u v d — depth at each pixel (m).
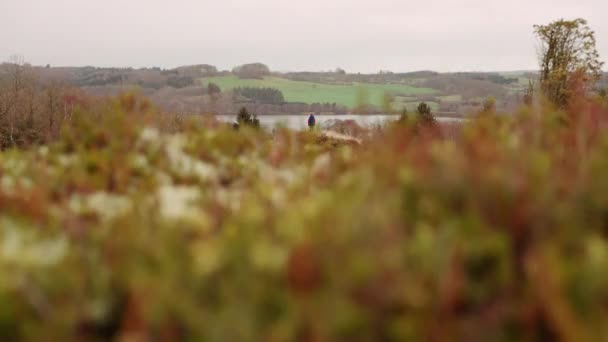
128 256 2.28
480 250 2.10
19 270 2.20
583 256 2.16
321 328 1.82
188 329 1.90
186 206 3.18
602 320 1.82
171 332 1.89
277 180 3.67
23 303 2.06
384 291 1.89
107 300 2.17
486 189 2.38
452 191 2.49
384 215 2.24
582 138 3.05
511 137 3.46
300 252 1.94
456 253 1.97
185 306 1.91
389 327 1.88
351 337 1.87
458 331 1.88
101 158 3.96
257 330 1.87
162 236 2.40
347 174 3.31
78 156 4.15
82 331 2.12
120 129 4.43
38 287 2.13
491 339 1.92
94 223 2.97
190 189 3.65
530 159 2.66
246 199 3.12
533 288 1.90
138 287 1.95
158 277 2.07
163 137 4.63
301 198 2.94
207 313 1.91
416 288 1.89
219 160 4.37
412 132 3.48
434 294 1.89
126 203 3.32
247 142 4.75
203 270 2.06
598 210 2.44
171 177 3.92
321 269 1.95
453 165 2.53
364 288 1.91
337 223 2.21
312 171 3.85
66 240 2.65
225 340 1.85
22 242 2.60
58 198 3.58
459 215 2.39
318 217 2.31
